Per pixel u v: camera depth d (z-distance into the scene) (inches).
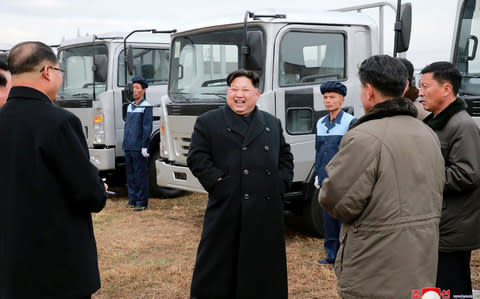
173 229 236.5
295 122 197.6
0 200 86.4
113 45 284.8
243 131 121.2
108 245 211.5
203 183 120.5
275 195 121.4
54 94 92.7
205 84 213.8
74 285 88.8
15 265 84.8
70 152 86.7
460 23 191.6
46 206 86.0
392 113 84.4
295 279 168.2
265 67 190.4
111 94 284.0
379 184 81.2
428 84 109.7
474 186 102.9
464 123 104.4
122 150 291.0
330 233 178.2
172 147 230.5
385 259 80.7
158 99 300.8
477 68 184.1
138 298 155.4
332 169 84.9
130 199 280.8
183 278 171.9
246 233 117.4
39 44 90.0
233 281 120.1
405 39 172.7
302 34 198.4
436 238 83.3
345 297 85.7
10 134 86.4
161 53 305.0
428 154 83.7
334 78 207.8
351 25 210.1
